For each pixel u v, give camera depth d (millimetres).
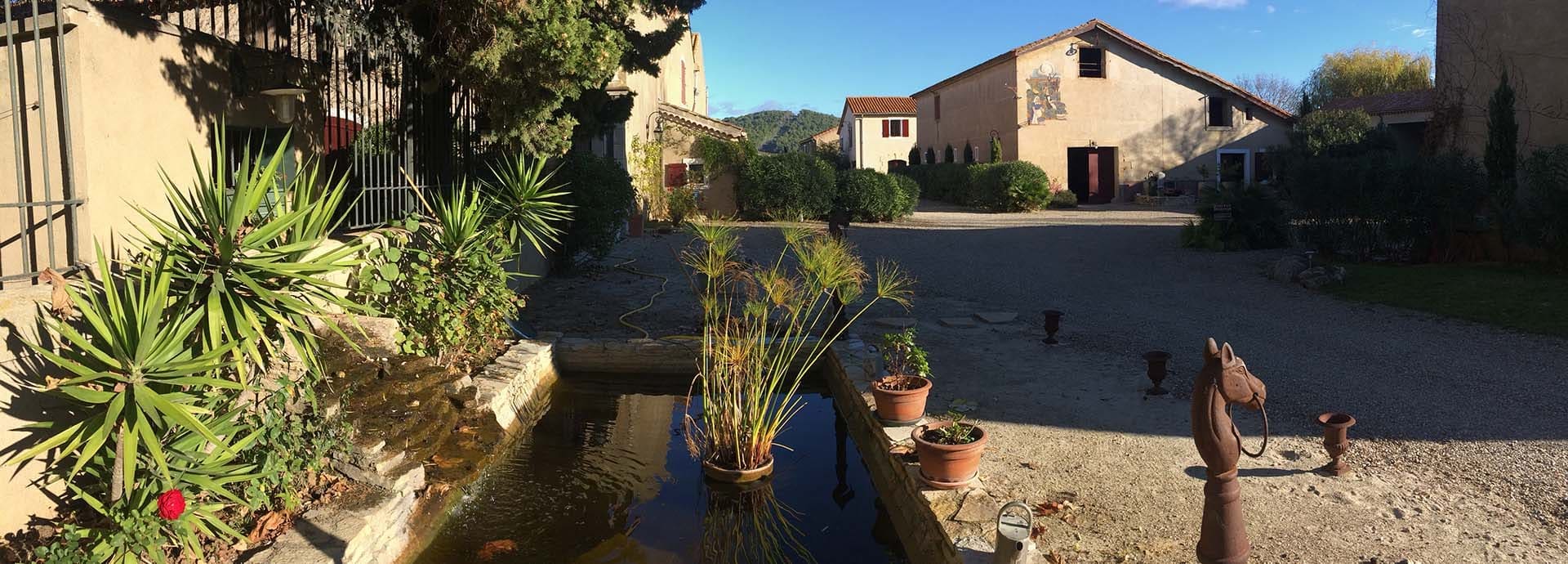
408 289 7328
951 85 39500
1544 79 13836
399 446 5602
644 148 23188
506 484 6262
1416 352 8352
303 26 8352
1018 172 29750
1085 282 13680
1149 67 33344
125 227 5586
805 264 6645
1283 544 4465
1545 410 6453
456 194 8195
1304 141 26172
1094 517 4855
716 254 7176
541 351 8641
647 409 8344
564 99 10102
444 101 9930
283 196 5512
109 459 4199
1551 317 9281
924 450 5215
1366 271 12641
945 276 14562
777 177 24531
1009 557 3990
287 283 4668
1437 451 5750
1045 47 32656
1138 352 8844
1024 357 8695
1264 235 16406
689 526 5664
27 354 4121
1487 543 4434
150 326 3791
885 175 26000
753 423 6488
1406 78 44188
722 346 6762
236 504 4594
